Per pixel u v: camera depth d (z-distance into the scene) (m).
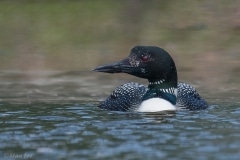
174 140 10.52
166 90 13.48
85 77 19.14
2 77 19.28
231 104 14.38
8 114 13.07
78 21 25.12
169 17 24.81
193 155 9.55
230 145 10.14
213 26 23.91
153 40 23.30
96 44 23.25
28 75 19.59
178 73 19.61
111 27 24.48
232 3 25.33
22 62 21.75
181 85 14.09
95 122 12.10
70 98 15.51
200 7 25.33
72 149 9.98
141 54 13.48
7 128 11.59
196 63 20.83
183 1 25.81
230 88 17.14
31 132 11.25
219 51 21.89
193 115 12.78
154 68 13.41
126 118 12.52
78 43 23.44
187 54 21.77
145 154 9.65
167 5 25.66
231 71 19.67
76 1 26.78
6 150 9.98
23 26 24.98
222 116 12.69
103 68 13.55
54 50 22.86
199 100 13.88
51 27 24.75
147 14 25.12
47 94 16.22
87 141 10.52
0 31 24.61
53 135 10.98
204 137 10.73
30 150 9.96
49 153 9.75
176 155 9.58
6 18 25.75
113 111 13.39
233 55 21.45
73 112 13.27
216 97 15.60
